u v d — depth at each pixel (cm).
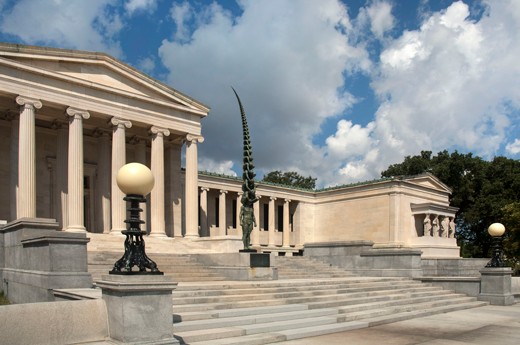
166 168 4344
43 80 3195
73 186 3281
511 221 5488
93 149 4066
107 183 3903
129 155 4259
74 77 3309
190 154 4031
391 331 1681
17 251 1978
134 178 1135
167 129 3881
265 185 6200
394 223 5919
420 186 6275
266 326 1533
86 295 1352
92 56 3431
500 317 2081
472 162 8025
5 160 3522
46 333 1062
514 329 1745
